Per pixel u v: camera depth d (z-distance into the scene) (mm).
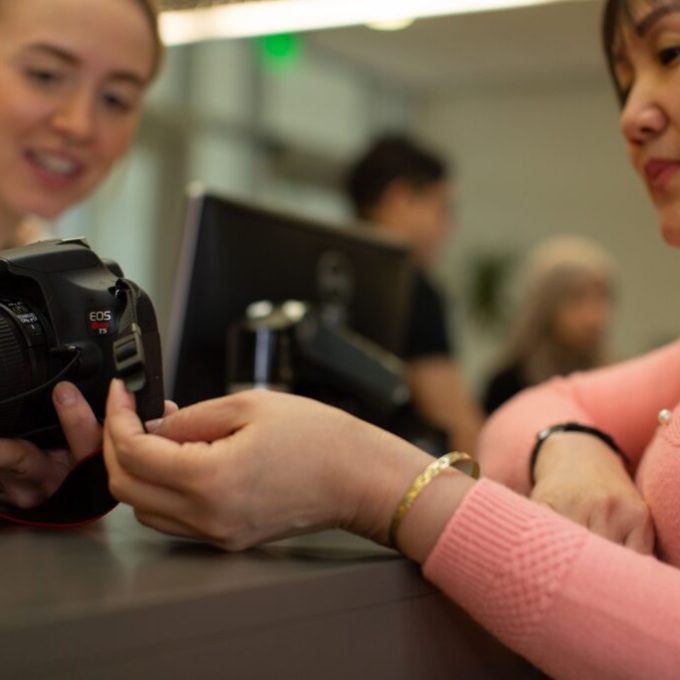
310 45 6188
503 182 7227
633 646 582
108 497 704
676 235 853
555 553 605
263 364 1216
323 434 628
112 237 5320
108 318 741
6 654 425
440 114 7379
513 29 5699
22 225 1602
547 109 7082
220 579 531
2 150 1399
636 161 873
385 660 601
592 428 910
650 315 6836
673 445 746
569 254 3229
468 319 7109
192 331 1289
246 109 6145
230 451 599
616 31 865
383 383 1393
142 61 1419
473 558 614
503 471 938
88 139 1411
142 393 674
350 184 2691
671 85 812
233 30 2119
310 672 550
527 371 3170
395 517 634
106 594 486
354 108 6914
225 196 1314
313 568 577
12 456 718
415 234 2623
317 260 1428
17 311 710
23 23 1345
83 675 448
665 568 613
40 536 677
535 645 604
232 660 508
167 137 5684
